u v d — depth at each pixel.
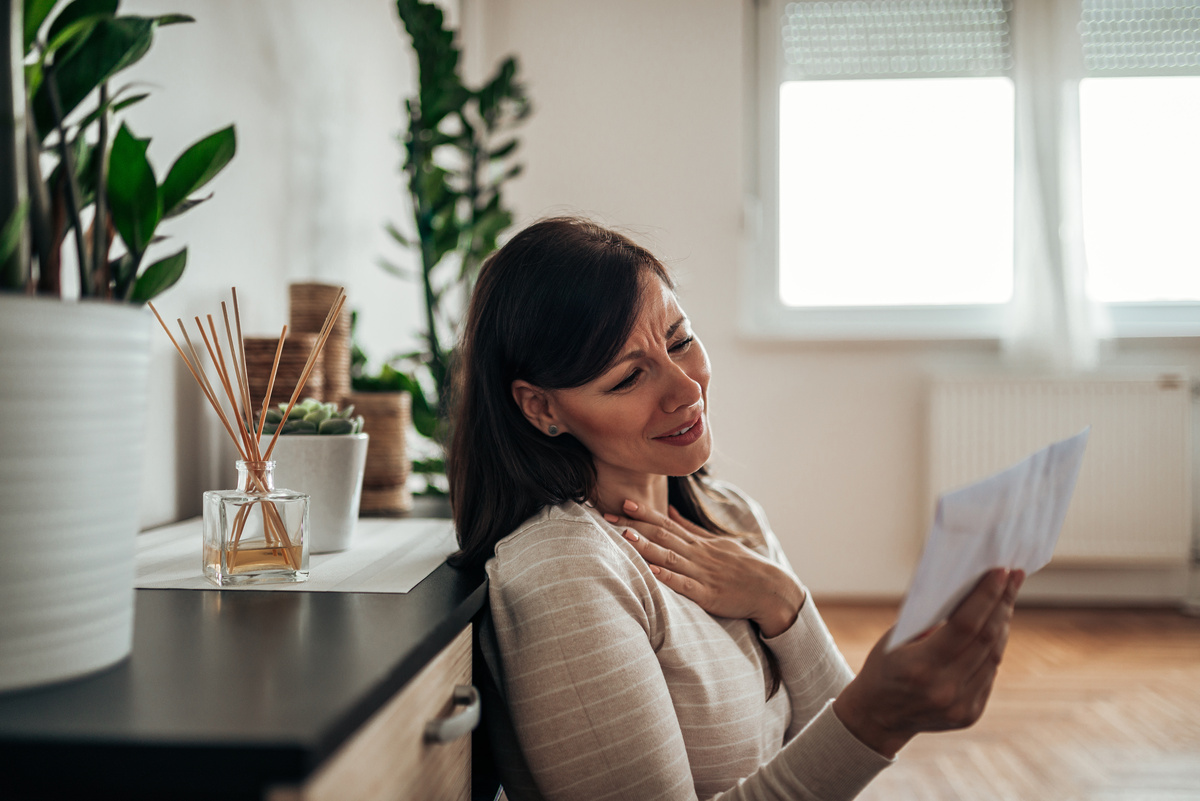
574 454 0.79
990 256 3.55
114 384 0.44
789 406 3.51
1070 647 2.83
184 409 1.15
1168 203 3.50
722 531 0.96
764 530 1.02
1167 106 3.49
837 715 0.58
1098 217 3.53
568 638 0.64
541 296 0.75
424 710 0.52
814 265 3.61
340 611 0.60
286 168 1.55
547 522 0.73
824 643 0.84
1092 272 3.54
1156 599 3.42
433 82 2.02
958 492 0.44
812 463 3.50
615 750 0.62
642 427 0.77
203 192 1.23
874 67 3.57
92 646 0.44
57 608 0.42
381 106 2.13
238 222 1.35
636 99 3.54
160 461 1.09
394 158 2.24
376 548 0.93
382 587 0.69
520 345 0.76
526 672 0.66
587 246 0.77
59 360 0.41
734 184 3.53
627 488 0.84
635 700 0.63
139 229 0.55
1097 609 3.35
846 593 3.48
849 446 3.49
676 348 0.81
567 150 3.55
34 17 0.49
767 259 3.61
